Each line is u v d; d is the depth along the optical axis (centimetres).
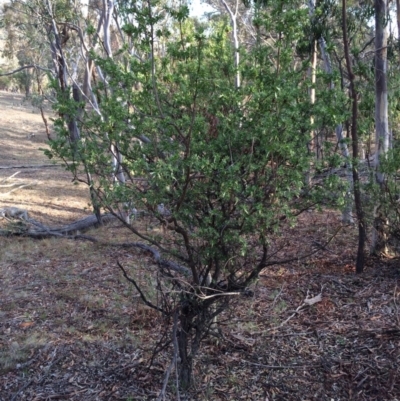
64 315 612
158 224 468
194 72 344
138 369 464
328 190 364
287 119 326
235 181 327
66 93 380
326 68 850
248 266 502
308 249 841
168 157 346
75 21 1120
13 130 2783
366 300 625
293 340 518
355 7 834
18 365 489
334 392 424
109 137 355
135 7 340
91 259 860
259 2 368
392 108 795
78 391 438
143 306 610
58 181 1702
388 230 749
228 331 532
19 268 822
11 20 1201
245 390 429
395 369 450
